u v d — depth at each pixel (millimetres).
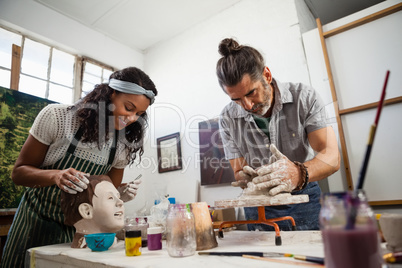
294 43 2191
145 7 2609
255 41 2418
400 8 1732
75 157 1209
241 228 2039
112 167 1399
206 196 2469
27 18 2324
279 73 2230
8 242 1169
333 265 467
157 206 1290
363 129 1799
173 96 2939
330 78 1914
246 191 1020
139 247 814
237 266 604
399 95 1728
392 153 1699
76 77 2691
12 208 1977
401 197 1646
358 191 482
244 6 2547
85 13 2635
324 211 500
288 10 2268
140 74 1271
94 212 978
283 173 966
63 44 2561
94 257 802
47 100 2340
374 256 451
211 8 2680
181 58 2957
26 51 2359
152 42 3203
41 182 1082
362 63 1869
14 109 2113
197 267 621
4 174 1986
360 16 1913
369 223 466
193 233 787
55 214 1156
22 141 2119
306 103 1391
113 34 2998
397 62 1750
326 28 2053
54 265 892
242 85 1147
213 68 2680
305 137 1426
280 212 1486
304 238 918
